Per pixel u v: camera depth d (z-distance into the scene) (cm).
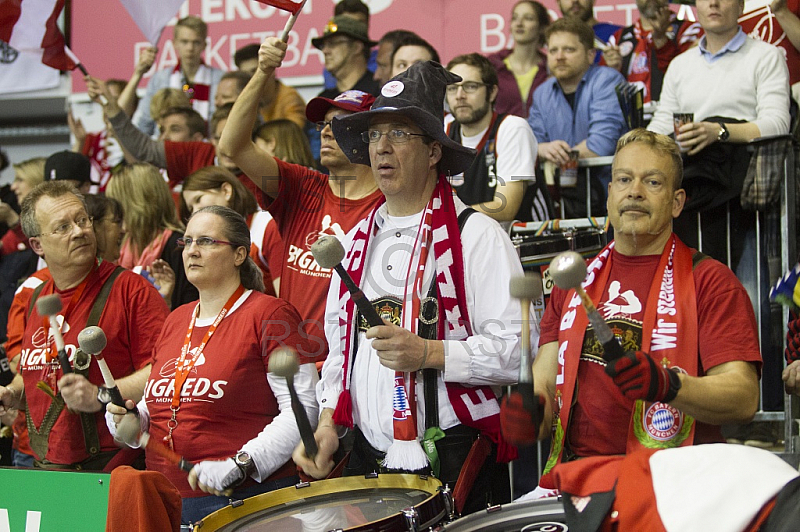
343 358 324
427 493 280
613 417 283
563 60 579
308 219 422
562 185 531
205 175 521
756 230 440
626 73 585
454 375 299
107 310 389
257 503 281
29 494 308
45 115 847
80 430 379
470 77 494
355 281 325
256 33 702
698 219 453
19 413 460
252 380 337
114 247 500
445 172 329
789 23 533
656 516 200
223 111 659
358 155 347
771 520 189
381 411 312
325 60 664
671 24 575
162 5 555
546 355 309
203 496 329
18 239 684
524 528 237
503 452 307
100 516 295
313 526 255
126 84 735
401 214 328
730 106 516
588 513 210
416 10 659
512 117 489
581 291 234
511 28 629
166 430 335
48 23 584
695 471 204
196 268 349
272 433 323
